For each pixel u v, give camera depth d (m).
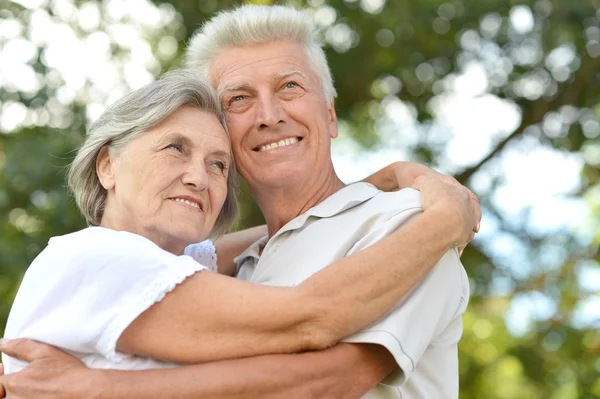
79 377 2.62
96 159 3.11
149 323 2.67
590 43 8.91
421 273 2.73
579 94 9.14
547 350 9.27
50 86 8.16
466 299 3.03
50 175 7.56
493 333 9.57
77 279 2.72
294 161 3.38
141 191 2.99
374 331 2.70
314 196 3.45
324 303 2.64
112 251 2.73
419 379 2.95
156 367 2.72
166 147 3.01
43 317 2.74
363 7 8.82
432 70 9.27
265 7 3.56
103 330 2.65
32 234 7.72
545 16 8.80
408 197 3.02
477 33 9.09
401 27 8.66
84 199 3.15
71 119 8.16
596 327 9.11
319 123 3.44
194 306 2.66
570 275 9.12
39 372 2.65
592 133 9.23
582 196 9.38
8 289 8.27
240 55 3.45
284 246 3.25
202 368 2.63
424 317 2.78
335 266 2.69
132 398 2.58
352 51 9.02
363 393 2.72
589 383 9.10
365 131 10.13
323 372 2.65
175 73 3.17
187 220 3.01
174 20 8.63
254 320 2.63
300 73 3.42
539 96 9.20
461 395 9.75
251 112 3.39
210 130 3.10
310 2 8.84
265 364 2.63
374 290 2.66
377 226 2.99
